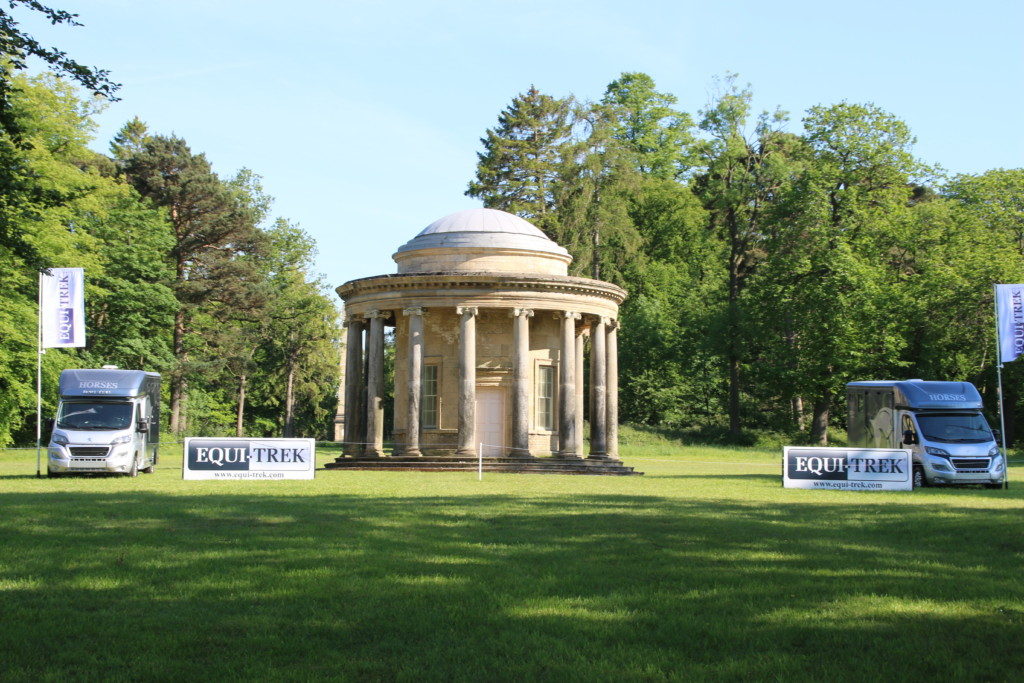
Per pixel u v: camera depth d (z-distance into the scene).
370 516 22.64
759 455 69.38
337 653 10.59
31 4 23.06
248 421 102.88
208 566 15.45
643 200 84.62
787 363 77.25
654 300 85.88
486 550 17.30
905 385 41.41
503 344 49.47
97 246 69.00
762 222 80.00
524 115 92.44
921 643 11.08
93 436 39.19
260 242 82.12
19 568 15.20
